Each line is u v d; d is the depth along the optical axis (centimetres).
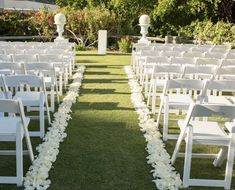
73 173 414
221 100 539
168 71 648
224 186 392
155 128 562
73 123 589
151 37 1970
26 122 424
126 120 608
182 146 504
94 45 1833
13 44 1065
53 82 659
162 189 381
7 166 434
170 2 1964
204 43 1706
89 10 1908
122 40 1683
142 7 2008
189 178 402
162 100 562
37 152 472
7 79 510
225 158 458
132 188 385
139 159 455
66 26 1805
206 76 739
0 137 380
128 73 1064
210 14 1998
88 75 1038
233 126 382
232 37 1620
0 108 372
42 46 1029
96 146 493
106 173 416
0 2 2302
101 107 688
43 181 389
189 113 375
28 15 1912
